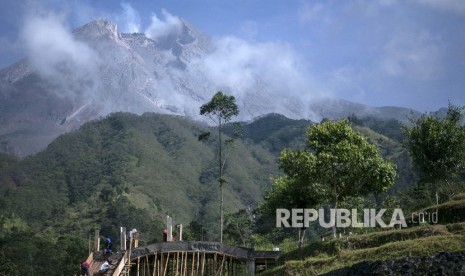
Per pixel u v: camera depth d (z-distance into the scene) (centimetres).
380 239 4444
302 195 5784
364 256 3972
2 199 19862
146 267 5228
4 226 17325
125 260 4453
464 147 5478
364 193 5500
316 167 5322
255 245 7869
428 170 5547
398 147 18362
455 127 5538
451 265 2816
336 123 5803
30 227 17888
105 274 4000
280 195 5919
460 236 3741
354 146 5338
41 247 12069
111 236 15950
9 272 9644
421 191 7488
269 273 4516
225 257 5288
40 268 11056
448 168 5497
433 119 5659
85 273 3978
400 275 2911
